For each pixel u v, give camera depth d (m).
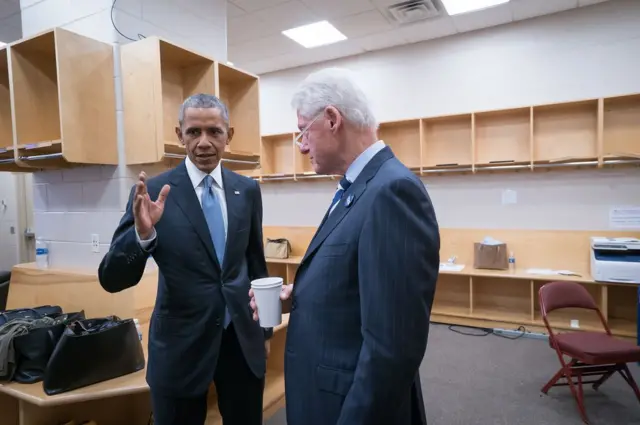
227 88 2.59
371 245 0.79
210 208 1.43
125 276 1.27
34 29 2.43
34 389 1.43
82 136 1.87
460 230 4.39
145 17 2.26
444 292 4.50
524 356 3.30
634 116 3.63
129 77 2.00
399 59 4.66
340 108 0.91
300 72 5.32
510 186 4.16
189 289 1.32
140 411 2.02
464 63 4.34
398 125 4.66
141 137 1.98
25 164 2.02
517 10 3.83
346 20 3.96
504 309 4.17
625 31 3.66
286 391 0.98
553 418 2.38
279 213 5.55
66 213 2.25
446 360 3.24
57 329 1.56
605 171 3.77
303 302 0.94
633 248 3.34
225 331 1.42
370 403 0.74
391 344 0.74
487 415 2.42
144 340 1.86
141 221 1.16
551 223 4.00
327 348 0.88
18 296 2.28
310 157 0.99
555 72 3.94
